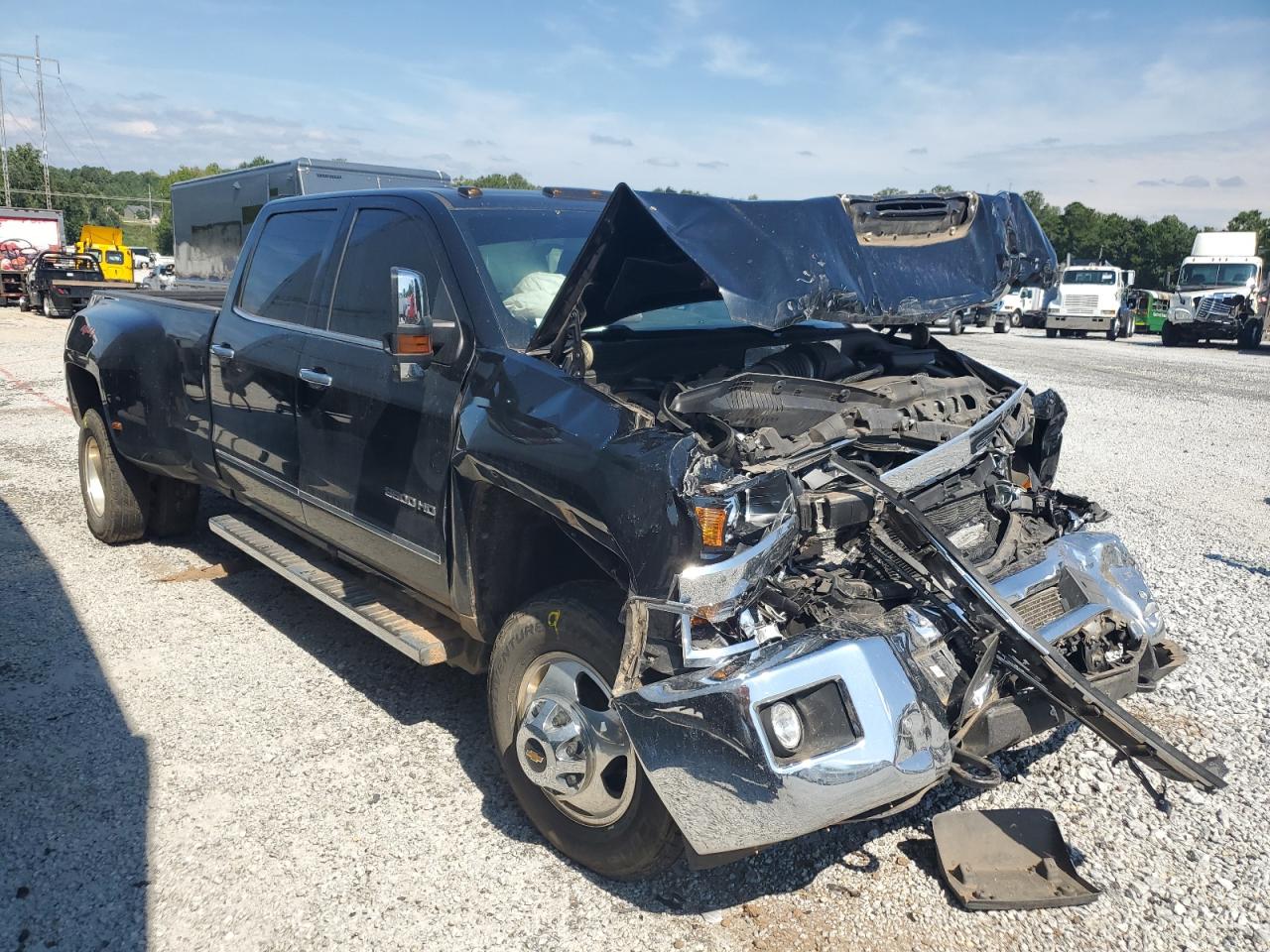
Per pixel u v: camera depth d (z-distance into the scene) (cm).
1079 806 360
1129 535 704
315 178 1377
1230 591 583
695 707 260
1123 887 316
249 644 493
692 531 266
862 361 430
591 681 310
